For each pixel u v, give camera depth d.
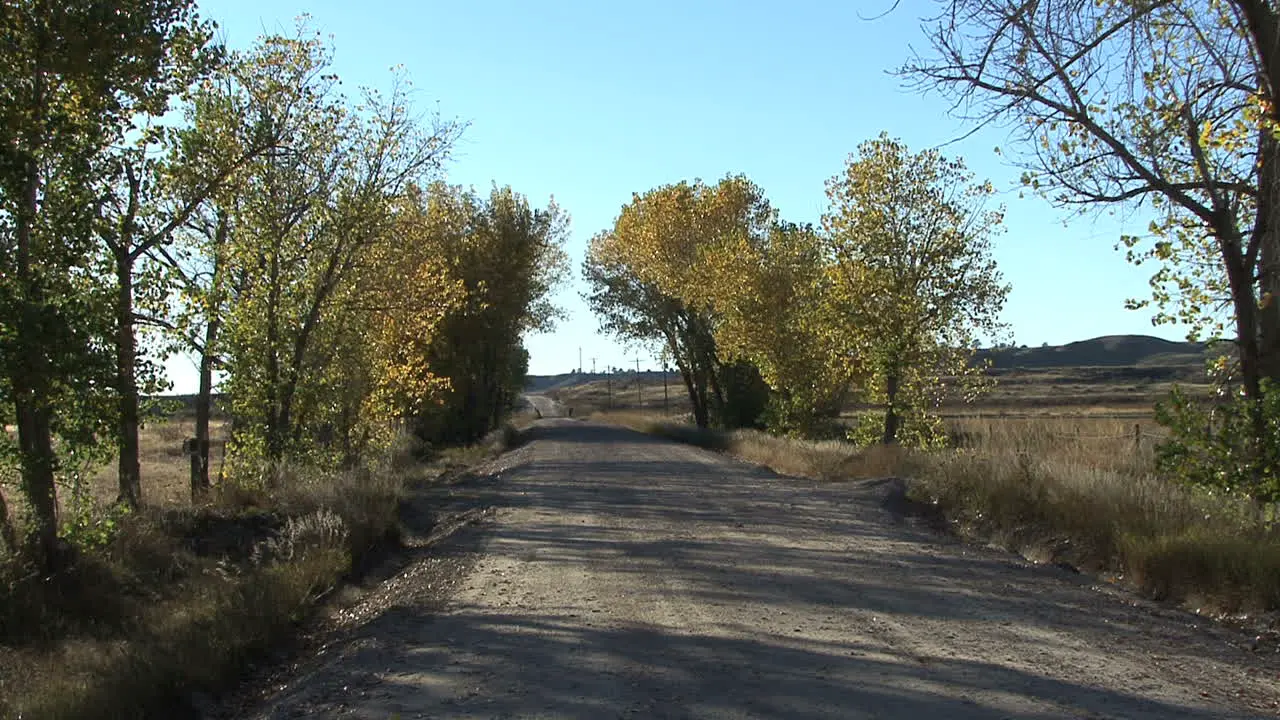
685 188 44.16
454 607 9.01
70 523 10.96
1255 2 9.16
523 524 14.80
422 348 27.20
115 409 10.82
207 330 18.41
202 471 18.84
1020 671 6.18
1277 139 8.84
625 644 7.21
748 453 30.30
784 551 11.37
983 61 9.57
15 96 10.38
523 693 6.05
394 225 21.48
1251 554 8.00
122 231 11.30
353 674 6.80
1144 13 9.00
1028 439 17.55
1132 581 9.09
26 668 8.05
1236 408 9.27
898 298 24.72
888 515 14.58
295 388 19.98
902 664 6.40
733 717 5.39
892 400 25.34
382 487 16.86
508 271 41.81
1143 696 5.63
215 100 17.62
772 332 35.06
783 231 39.31
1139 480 11.77
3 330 9.85
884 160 24.98
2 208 10.34
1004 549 11.43
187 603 9.86
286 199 19.50
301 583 9.92
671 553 11.44
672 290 43.81
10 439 10.61
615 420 72.75
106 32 10.41
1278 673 6.16
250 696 7.10
